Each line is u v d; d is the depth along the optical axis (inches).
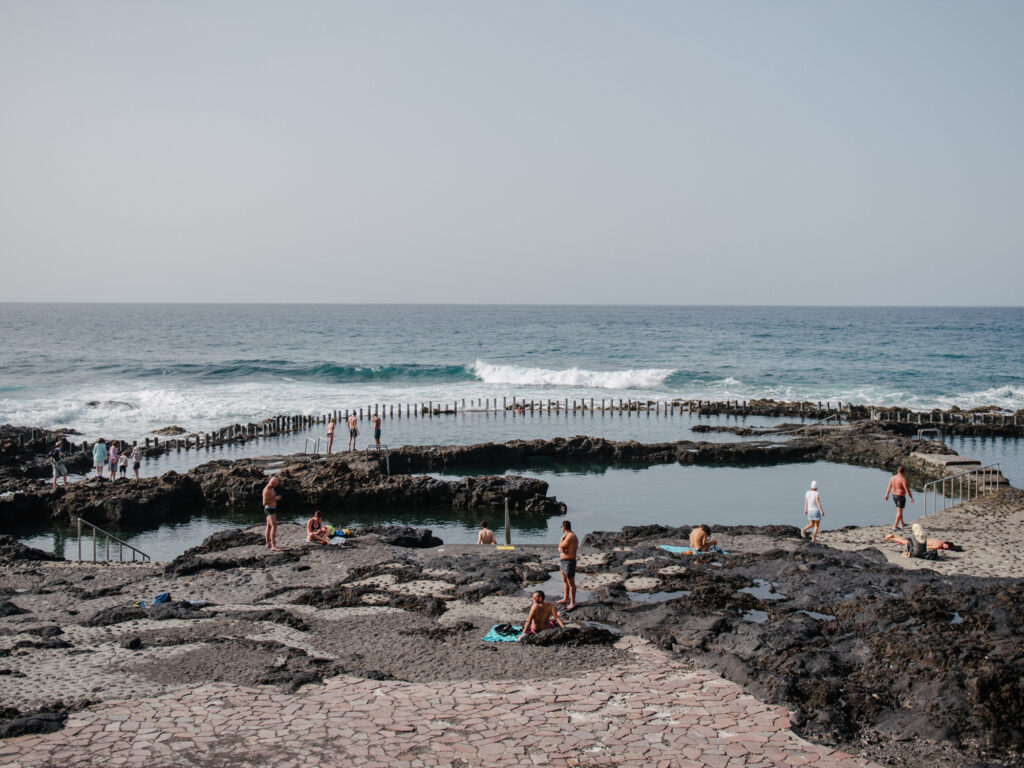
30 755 483.5
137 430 2332.7
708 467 1973.4
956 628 639.8
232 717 536.4
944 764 477.7
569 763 477.4
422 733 514.3
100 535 1384.1
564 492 1686.8
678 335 6692.9
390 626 716.0
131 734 511.5
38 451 1991.9
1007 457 2026.3
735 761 479.5
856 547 1040.8
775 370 3939.5
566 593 761.6
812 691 557.3
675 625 693.9
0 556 1006.4
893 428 2400.3
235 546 1040.2
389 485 1579.7
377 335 6820.9
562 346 5447.8
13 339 5999.0
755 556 922.1
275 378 3622.0
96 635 698.2
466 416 2674.7
